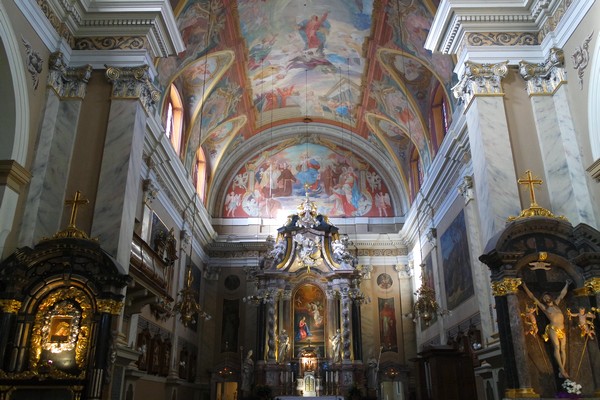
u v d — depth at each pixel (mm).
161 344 15648
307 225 22531
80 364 7949
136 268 10398
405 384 21281
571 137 9453
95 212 9438
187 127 17969
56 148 9812
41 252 8250
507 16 10562
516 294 7883
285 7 16578
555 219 8188
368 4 15539
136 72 10445
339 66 19688
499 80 10188
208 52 16250
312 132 24938
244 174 24641
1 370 7695
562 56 9828
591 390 7574
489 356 11258
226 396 21172
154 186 14234
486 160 9570
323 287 21984
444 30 11117
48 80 9953
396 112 19750
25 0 9000
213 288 22531
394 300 22656
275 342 20766
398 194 24344
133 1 10633
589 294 7887
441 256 17453
